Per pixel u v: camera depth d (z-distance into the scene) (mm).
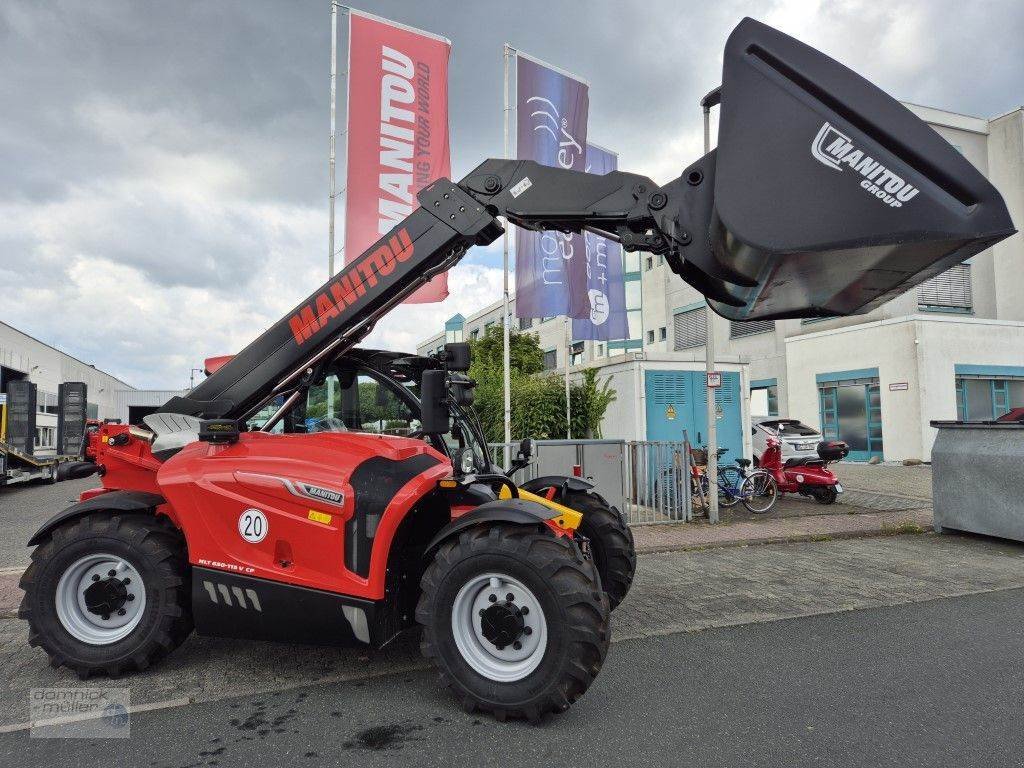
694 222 3779
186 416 4129
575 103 10102
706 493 10156
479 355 14320
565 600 2996
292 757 2756
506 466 8320
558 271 9859
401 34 8641
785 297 3766
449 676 3172
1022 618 4793
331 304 4164
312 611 3402
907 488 13195
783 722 3080
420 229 4184
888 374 19719
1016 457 7605
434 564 3273
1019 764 2684
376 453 3590
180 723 3082
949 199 3014
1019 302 22234
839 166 3139
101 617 3641
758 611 4980
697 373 12219
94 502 3777
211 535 3533
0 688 3504
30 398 15641
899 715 3152
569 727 3031
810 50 3264
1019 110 22406
